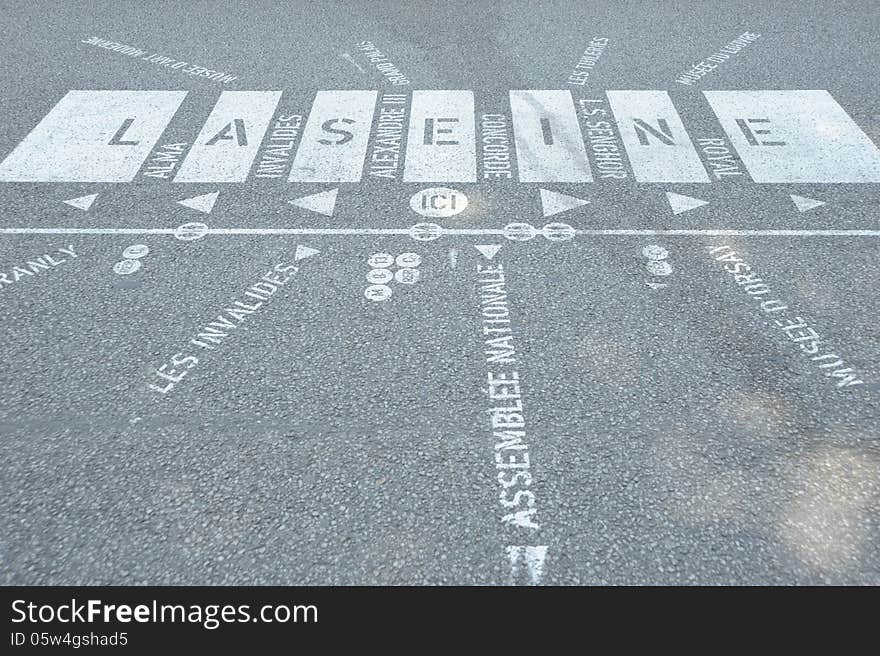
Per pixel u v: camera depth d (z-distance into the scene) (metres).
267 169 5.64
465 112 6.38
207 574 3.04
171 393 3.81
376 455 3.49
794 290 4.46
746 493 3.32
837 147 5.84
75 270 4.63
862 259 4.69
